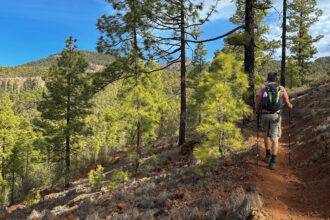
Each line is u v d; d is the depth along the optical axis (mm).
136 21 12781
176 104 25047
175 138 21266
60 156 23062
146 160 14570
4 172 24547
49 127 21875
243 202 3385
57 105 21375
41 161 24828
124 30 13031
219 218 3514
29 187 23125
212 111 6020
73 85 20734
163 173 8828
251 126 9125
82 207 8492
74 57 21281
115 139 26516
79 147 24344
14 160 24391
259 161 5387
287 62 29688
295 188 3922
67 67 20906
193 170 7090
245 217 3158
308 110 10883
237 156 6535
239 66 5984
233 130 5949
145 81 15531
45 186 23109
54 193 17219
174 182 6664
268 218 3053
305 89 20188
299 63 30141
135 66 13531
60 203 12109
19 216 12484
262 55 18516
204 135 12328
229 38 10039
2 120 26906
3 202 20984
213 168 6156
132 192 7598
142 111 11836
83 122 22141
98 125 34219
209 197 4238
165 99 17188
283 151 6398
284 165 5137
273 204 3436
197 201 4508
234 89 6324
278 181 4270
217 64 6062
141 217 4801
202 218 3707
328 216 2906
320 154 4828
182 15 13789
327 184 3633
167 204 5023
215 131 6121
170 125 26172
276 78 4711
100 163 23594
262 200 3561
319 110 9352
